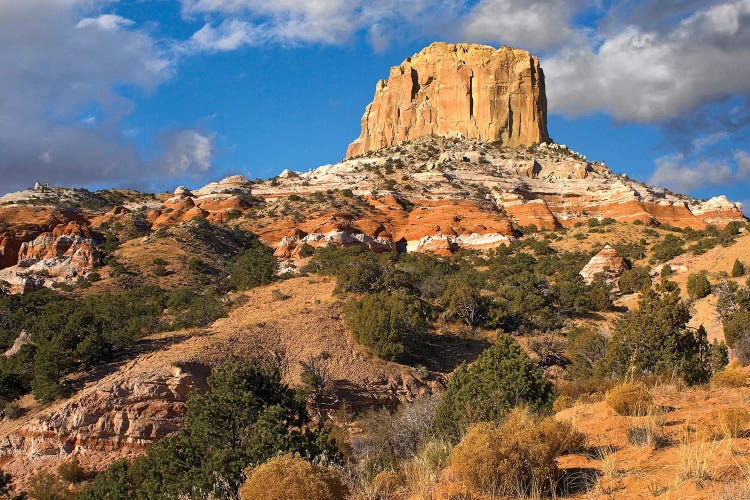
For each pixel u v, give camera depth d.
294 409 24.09
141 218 130.38
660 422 10.79
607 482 8.20
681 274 77.81
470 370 22.31
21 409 40.28
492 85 179.50
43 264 102.38
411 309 52.22
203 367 42.66
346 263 76.19
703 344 25.55
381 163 163.50
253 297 65.69
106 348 44.34
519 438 8.98
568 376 45.50
